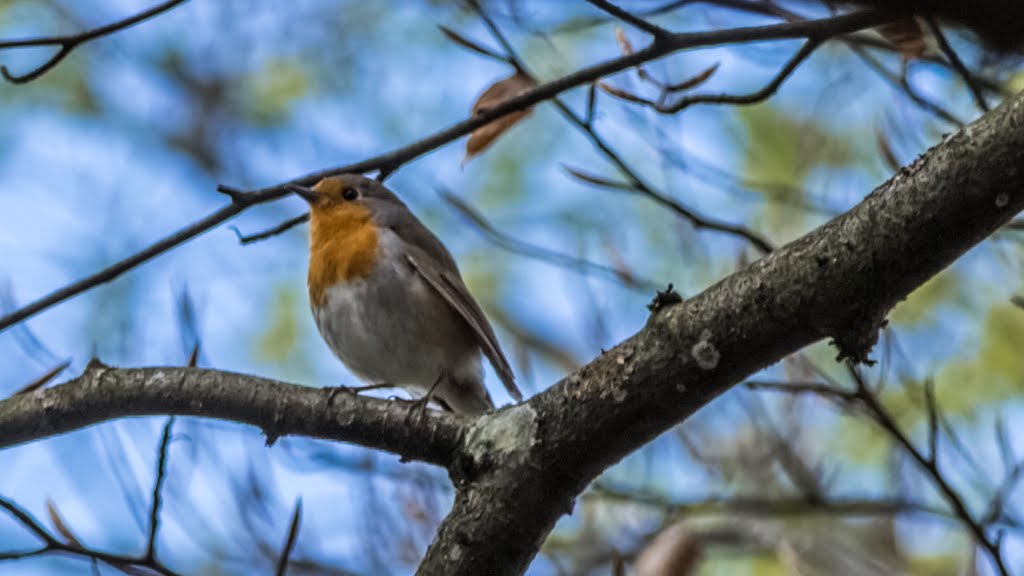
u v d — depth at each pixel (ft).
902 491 37.58
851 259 17.24
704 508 37.52
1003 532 24.58
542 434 19.67
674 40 22.86
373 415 21.62
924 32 23.98
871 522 42.37
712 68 24.41
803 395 37.70
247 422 22.59
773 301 17.81
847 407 29.91
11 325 24.95
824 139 43.62
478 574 19.69
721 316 18.25
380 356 33.42
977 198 16.40
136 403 23.11
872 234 17.12
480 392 34.30
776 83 23.13
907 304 40.27
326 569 35.73
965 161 16.43
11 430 23.86
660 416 18.98
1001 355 38.93
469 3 25.49
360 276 33.04
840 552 41.63
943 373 39.24
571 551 41.86
